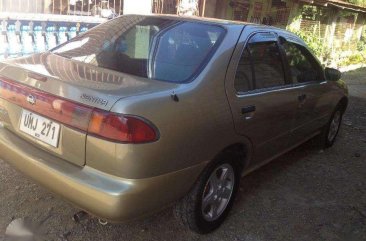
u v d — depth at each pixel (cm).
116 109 228
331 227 341
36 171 257
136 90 246
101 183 233
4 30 561
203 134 265
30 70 272
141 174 233
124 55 304
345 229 340
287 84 374
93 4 756
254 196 378
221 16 1030
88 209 238
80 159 243
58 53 330
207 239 303
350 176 453
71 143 245
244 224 329
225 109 285
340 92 504
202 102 268
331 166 476
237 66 305
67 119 243
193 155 262
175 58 293
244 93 308
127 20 354
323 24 1645
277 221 340
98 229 301
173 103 249
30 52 604
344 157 512
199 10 912
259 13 1180
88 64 296
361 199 399
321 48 1507
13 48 580
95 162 237
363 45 2075
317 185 420
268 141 353
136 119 229
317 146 519
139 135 229
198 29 320
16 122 280
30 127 268
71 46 341
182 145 251
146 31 328
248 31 333
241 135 306
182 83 268
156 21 341
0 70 296
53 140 254
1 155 286
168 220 321
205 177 283
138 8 771
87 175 239
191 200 281
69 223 304
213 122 273
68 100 243
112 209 230
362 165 491
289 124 383
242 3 1092
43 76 260
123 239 292
